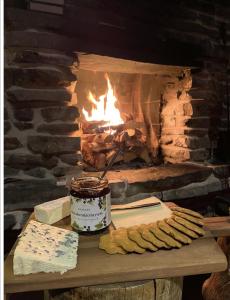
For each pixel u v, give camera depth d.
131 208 1.12
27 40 1.54
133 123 2.40
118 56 1.76
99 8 1.73
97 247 0.87
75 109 1.69
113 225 0.98
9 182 1.61
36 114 1.62
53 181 1.68
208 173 2.09
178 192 1.97
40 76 1.59
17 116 1.58
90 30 1.68
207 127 2.19
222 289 1.17
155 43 1.90
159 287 0.82
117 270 0.75
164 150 2.46
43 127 1.63
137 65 1.98
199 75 2.13
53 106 1.65
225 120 2.30
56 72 1.62
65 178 1.70
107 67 2.04
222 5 2.22
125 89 2.47
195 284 1.68
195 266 0.77
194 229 0.94
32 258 0.74
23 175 1.64
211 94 2.18
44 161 1.66
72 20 1.64
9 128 1.58
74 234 0.91
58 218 1.03
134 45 1.82
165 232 0.91
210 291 1.22
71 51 1.64
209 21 2.18
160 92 2.47
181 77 2.25
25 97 1.58
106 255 0.82
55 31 1.60
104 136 2.12
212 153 2.25
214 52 2.16
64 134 1.68
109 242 0.87
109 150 2.13
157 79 2.43
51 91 1.63
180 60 1.99
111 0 1.76
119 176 1.90
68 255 0.79
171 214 1.07
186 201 2.04
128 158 2.25
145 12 1.89
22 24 1.53
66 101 1.67
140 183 1.82
